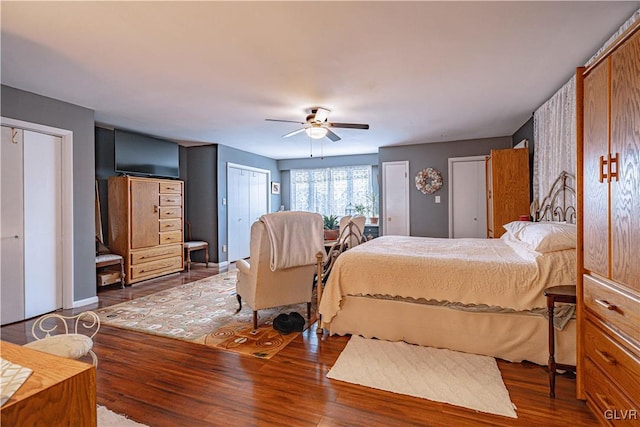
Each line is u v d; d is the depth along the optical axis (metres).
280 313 3.37
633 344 1.30
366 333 2.65
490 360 2.26
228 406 1.79
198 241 6.18
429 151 5.89
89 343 1.71
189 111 3.92
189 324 3.07
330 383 2.02
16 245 3.18
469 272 2.31
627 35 1.30
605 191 1.49
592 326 1.64
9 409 0.66
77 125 3.65
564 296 1.82
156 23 2.00
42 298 3.38
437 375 2.08
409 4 1.83
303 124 4.43
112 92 3.24
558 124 3.24
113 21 1.98
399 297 2.54
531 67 2.71
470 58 2.53
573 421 1.63
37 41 2.22
